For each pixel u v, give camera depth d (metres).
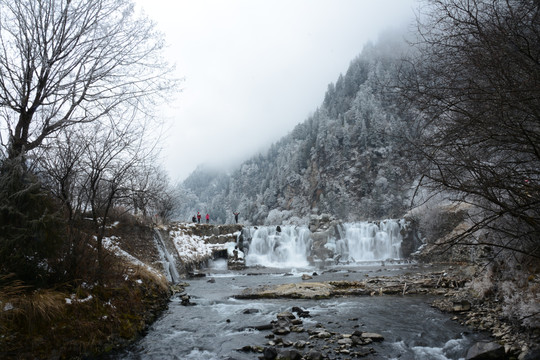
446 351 6.34
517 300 6.97
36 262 6.13
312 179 99.88
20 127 6.76
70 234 7.05
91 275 7.29
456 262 21.83
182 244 24.64
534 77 3.67
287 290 12.66
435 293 11.57
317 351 6.07
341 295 12.09
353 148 91.75
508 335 6.36
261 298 12.10
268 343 6.95
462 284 12.27
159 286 10.98
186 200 42.41
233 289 14.91
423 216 26.50
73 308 6.16
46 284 6.26
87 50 7.34
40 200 6.35
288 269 24.70
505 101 3.68
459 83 4.42
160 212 27.50
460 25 4.36
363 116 93.50
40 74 6.83
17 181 6.09
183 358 6.36
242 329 8.04
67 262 6.84
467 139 4.41
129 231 15.87
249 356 6.29
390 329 7.74
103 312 6.83
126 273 9.05
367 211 64.31
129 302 8.04
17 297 5.40
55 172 7.01
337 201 79.69
